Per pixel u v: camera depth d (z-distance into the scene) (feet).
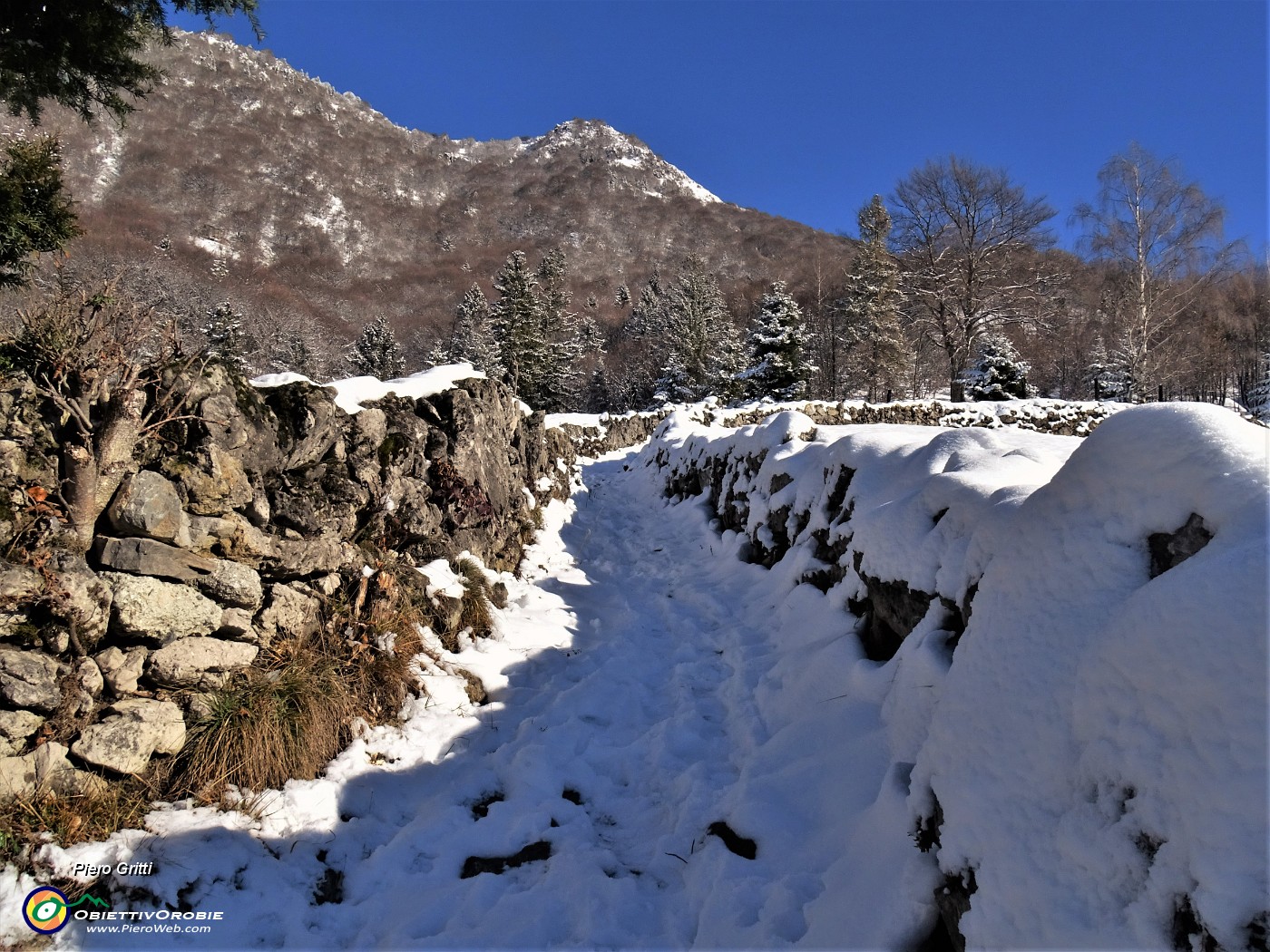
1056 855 5.29
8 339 9.66
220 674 10.32
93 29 13.23
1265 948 3.81
